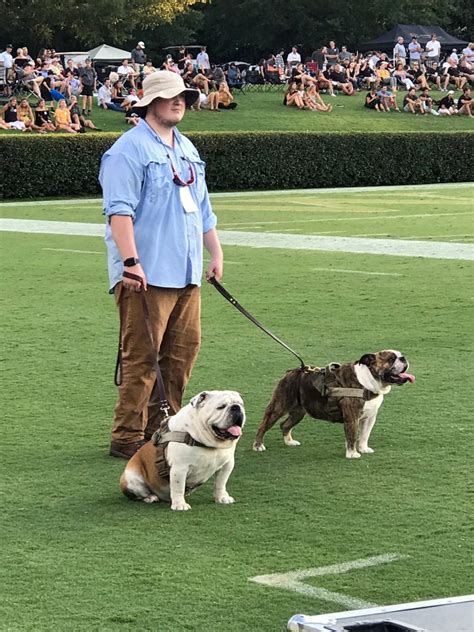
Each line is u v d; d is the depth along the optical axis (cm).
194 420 634
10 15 6731
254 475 716
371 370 741
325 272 1716
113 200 738
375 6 7956
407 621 380
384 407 893
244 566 551
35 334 1234
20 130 4172
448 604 395
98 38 6900
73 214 2844
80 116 4438
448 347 1131
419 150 4062
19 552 573
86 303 1447
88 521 624
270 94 5547
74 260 1902
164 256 752
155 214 748
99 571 545
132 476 656
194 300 774
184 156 767
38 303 1450
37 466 741
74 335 1227
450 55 6538
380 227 2430
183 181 757
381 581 530
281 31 8175
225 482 655
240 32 8175
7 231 2414
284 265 1808
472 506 646
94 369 1054
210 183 3728
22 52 4975
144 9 7050
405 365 738
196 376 1015
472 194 3481
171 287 754
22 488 690
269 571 544
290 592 517
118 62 6016
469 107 5488
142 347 754
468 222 2528
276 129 4881
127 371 759
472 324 1262
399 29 6450
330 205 3086
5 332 1245
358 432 761
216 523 618
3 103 4766
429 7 8256
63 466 741
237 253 1980
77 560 561
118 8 6756
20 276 1705
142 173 745
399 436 808
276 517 628
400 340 1170
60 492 681
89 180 3534
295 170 3862
